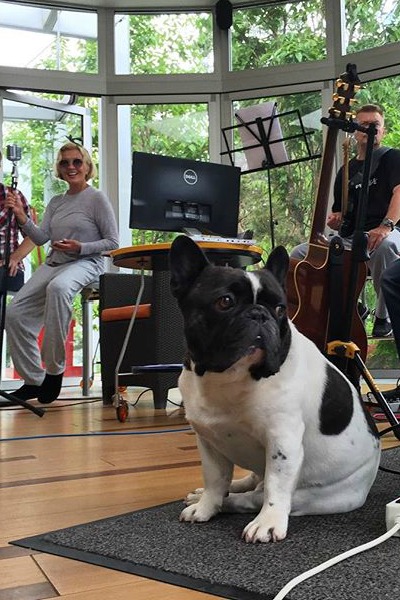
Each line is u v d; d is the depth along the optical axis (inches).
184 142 236.4
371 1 218.8
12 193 137.6
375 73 215.0
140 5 234.5
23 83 225.0
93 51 235.8
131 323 124.1
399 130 213.3
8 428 110.7
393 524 45.6
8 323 149.0
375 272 136.3
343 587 35.9
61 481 67.9
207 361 45.8
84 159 159.5
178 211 119.8
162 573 39.4
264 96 230.2
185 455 82.4
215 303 45.8
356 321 97.3
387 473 69.0
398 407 116.5
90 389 197.5
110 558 42.4
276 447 46.5
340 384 51.9
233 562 40.8
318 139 223.6
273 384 46.3
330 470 50.8
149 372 131.0
